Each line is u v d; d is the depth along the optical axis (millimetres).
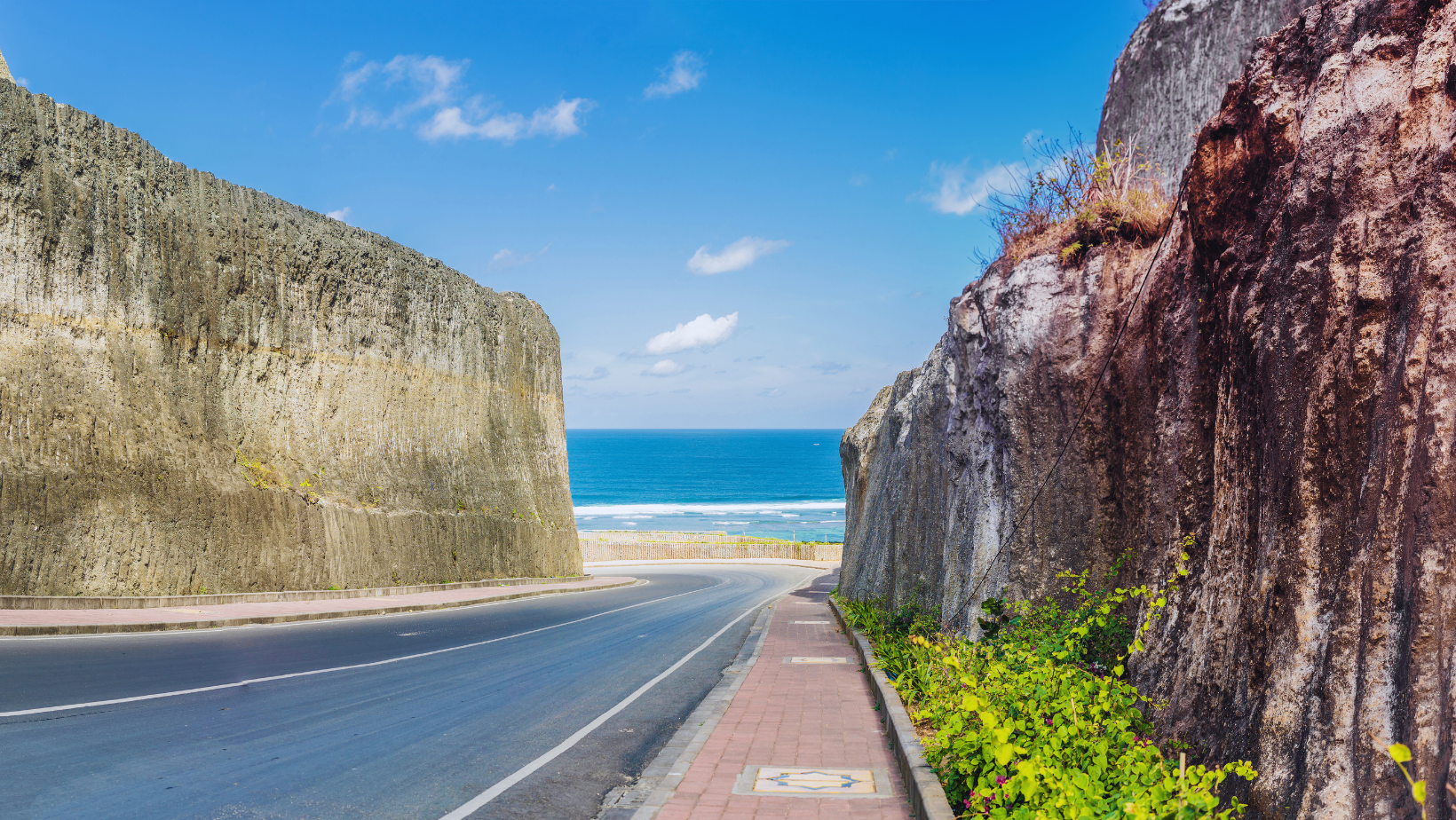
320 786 6500
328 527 24438
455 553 31000
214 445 21875
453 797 6461
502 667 13422
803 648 16297
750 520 128000
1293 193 5652
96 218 19500
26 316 17906
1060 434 10969
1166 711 6266
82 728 7770
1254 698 4980
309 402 25828
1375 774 3801
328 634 16922
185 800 5953
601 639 18078
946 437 16109
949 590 13266
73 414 18156
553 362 42781
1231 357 6480
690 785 6645
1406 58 5293
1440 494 3896
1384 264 4785
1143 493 9609
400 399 30047
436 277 32781
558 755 7957
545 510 39469
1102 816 4074
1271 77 6832
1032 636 8773
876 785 6664
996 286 13203
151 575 18922
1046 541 10805
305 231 26203
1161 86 12047
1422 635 3771
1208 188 7500
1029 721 5602
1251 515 5742
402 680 11742
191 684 10336
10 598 16000
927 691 8812
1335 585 4543
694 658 15352
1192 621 6387
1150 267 10016
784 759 7527
